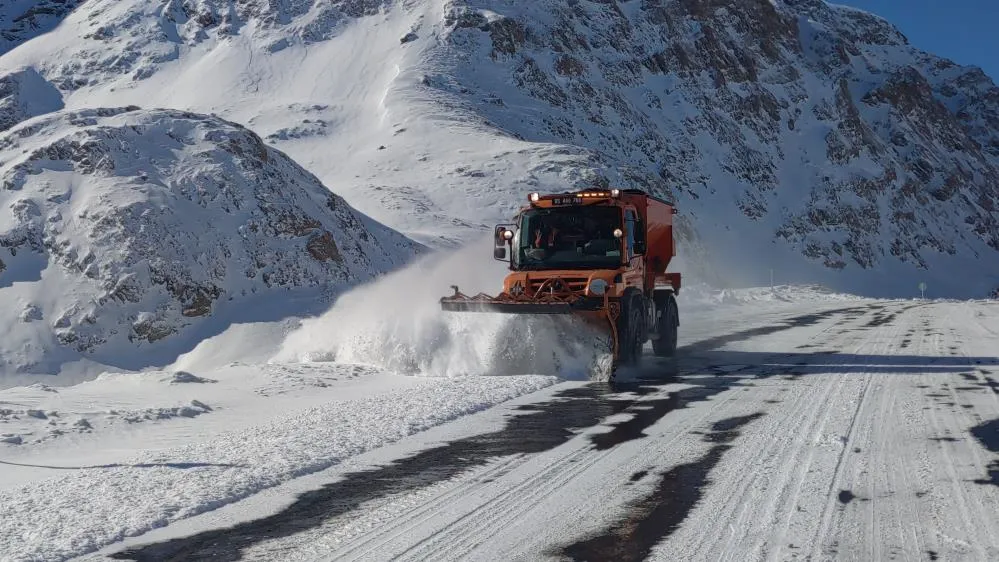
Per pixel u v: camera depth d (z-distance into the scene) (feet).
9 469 26.25
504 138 278.67
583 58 395.55
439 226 194.70
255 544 18.38
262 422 33.30
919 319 92.48
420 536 18.66
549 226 49.65
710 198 351.25
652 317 53.11
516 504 21.03
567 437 29.12
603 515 19.94
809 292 196.95
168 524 20.04
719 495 21.42
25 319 91.50
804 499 20.86
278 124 305.32
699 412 33.60
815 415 32.35
